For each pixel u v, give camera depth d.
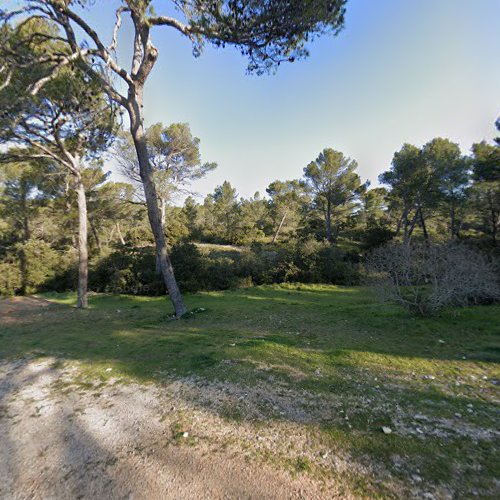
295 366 4.12
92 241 22.97
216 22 7.14
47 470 2.29
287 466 2.18
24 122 9.78
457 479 1.97
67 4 7.41
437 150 22.02
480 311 6.28
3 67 7.16
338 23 7.04
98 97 10.55
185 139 18.08
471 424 2.61
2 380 4.21
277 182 41.47
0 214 17.56
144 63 8.52
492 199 19.67
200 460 2.30
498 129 15.98
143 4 7.20
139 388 3.70
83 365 4.64
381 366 4.04
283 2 6.55
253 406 3.09
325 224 31.97
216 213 43.72
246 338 5.73
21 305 12.29
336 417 2.81
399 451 2.28
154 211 8.79
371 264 9.34
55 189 17.98
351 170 28.80
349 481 2.01
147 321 8.30
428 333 5.46
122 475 2.18
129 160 16.95
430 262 6.36
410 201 23.92
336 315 7.71
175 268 14.36
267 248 23.31
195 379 3.85
